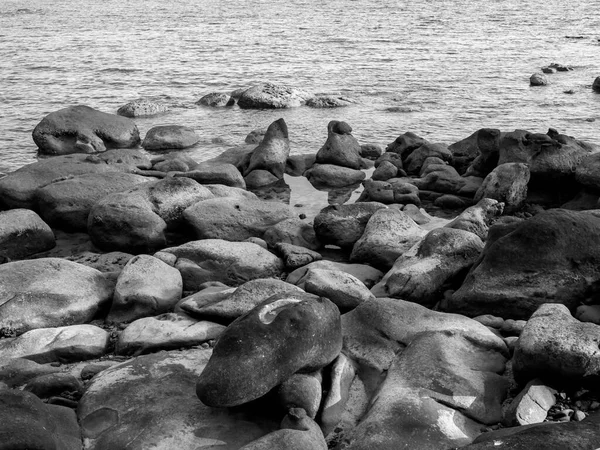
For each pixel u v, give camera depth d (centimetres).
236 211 1545
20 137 2517
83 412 893
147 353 1061
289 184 1966
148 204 1541
